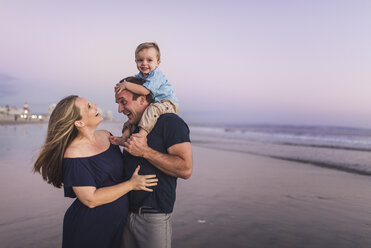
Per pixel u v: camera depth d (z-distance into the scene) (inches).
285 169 349.7
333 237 141.3
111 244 75.3
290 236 140.6
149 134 72.4
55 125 69.1
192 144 710.5
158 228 71.3
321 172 335.0
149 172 71.7
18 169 276.8
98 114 74.9
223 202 195.6
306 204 196.7
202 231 143.9
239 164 379.2
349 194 228.1
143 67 124.6
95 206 70.0
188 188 235.3
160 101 78.2
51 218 151.2
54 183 74.4
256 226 152.4
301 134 1519.4
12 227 138.8
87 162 69.7
